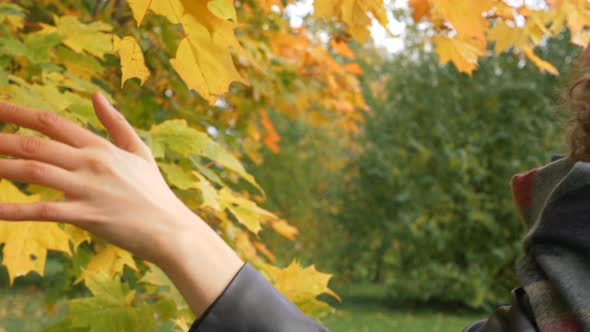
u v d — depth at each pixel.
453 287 10.89
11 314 10.04
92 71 1.75
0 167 0.51
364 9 1.06
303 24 3.41
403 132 11.66
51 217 0.50
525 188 0.73
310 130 13.30
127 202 0.52
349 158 13.59
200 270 0.54
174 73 2.35
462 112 11.12
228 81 0.78
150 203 0.53
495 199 10.85
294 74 3.29
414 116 11.65
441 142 11.12
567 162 0.70
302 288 1.45
